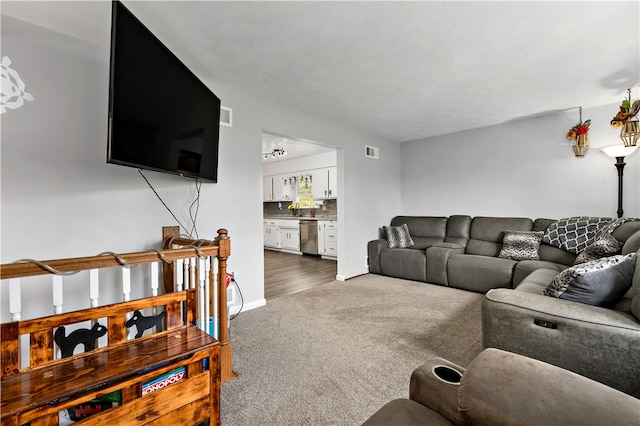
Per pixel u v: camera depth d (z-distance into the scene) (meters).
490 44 2.16
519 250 3.54
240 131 3.02
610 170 3.42
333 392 1.68
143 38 1.56
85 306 2.08
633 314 1.37
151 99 1.69
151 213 2.42
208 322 1.87
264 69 2.54
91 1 1.70
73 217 2.05
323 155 6.56
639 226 2.59
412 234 4.81
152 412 1.21
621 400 0.60
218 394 1.41
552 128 3.79
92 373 1.13
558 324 1.45
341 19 1.87
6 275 1.08
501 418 0.63
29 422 0.96
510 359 0.78
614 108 3.38
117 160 1.46
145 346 1.34
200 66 2.48
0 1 1.68
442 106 3.46
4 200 1.82
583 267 1.57
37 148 1.92
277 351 2.16
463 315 2.86
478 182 4.45
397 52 2.26
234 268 2.97
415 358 2.04
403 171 5.33
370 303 3.24
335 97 3.17
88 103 2.11
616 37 2.07
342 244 4.33
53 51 1.98
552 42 2.13
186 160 2.09
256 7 1.75
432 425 0.77
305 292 3.68
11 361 1.10
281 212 8.19
